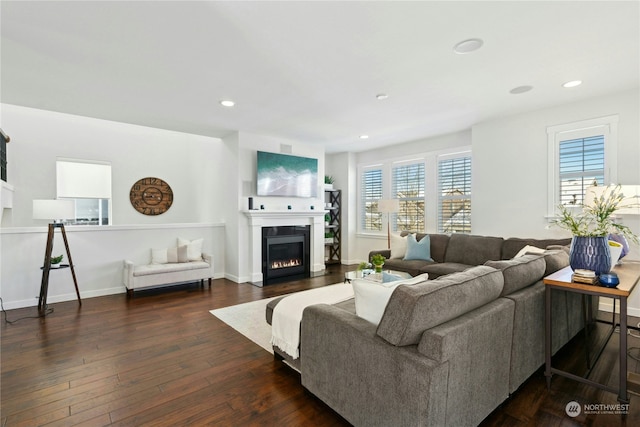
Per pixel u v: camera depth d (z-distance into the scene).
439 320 1.56
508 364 1.95
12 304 3.91
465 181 5.36
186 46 2.52
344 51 2.61
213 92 3.52
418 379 1.42
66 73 3.02
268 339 3.03
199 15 2.11
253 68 2.92
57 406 2.00
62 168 5.58
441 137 5.65
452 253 4.75
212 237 5.64
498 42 2.47
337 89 3.43
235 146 5.38
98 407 2.00
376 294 1.79
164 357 2.66
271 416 1.92
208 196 6.41
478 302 1.77
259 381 2.31
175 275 4.74
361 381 1.68
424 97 3.69
